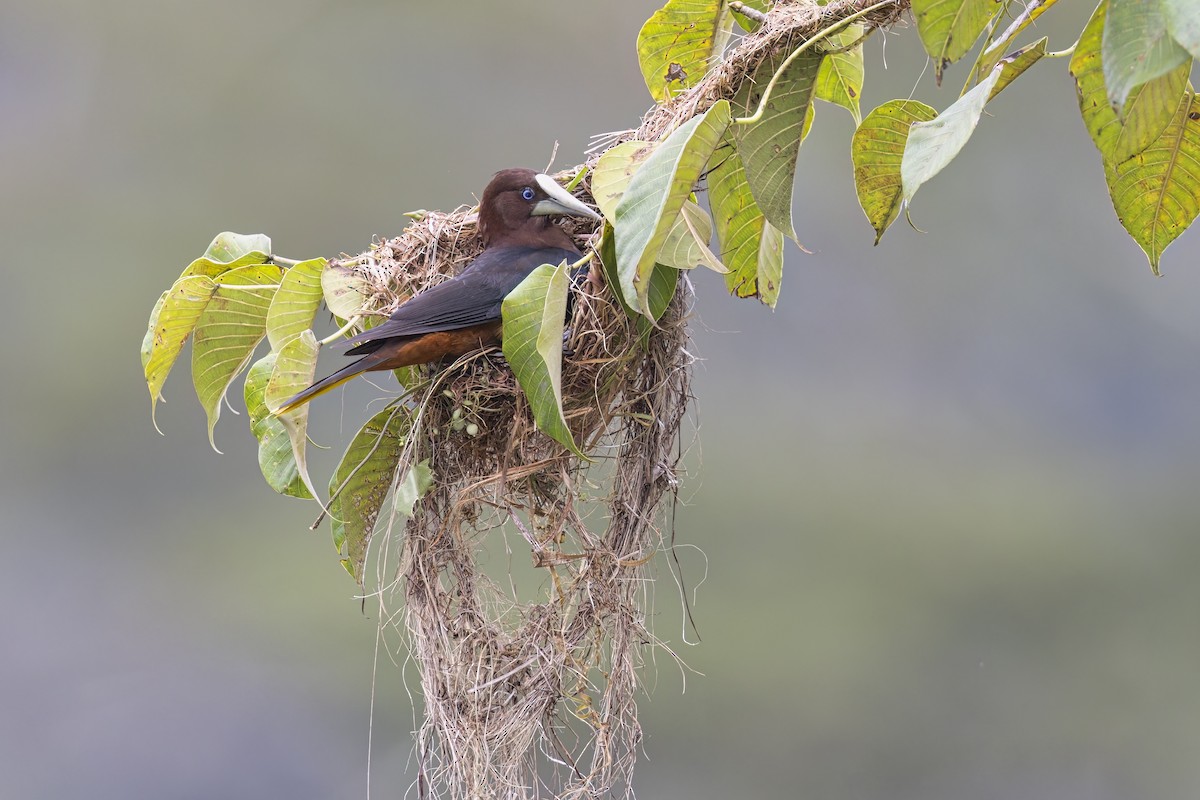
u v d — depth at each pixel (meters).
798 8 7.57
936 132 5.89
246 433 25.00
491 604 8.50
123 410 25.59
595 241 8.90
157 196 26.73
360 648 22.86
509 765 8.09
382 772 22.23
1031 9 6.02
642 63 8.52
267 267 8.63
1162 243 7.05
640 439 8.44
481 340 8.39
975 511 23.39
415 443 8.20
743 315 24.17
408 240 9.23
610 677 8.23
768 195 7.43
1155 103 5.83
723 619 22.22
